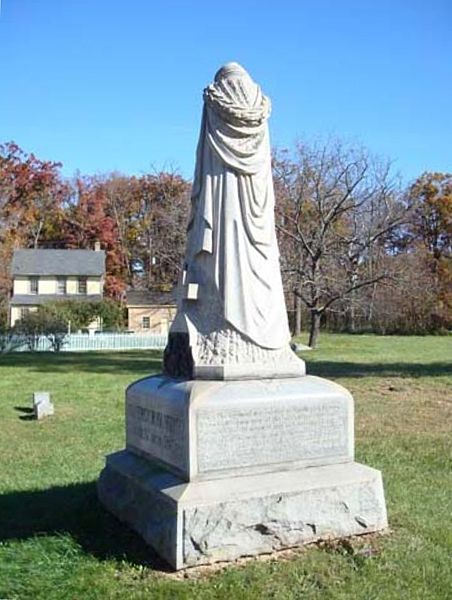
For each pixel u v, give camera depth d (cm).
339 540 560
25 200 6844
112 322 5150
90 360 2856
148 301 5512
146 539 548
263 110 629
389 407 1327
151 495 559
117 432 1166
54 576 500
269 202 637
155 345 4197
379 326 5250
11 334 3944
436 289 5075
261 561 521
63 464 911
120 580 493
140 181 6725
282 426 571
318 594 473
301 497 551
